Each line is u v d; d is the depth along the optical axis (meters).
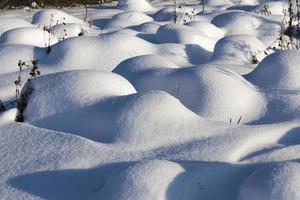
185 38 6.24
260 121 3.77
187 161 3.00
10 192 2.82
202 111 3.80
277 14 8.69
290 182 2.47
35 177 2.94
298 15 7.49
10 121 3.66
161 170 2.66
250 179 2.63
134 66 4.52
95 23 9.01
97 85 3.74
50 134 3.39
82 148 3.19
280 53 4.64
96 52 5.38
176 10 9.20
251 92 4.05
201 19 8.47
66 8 11.84
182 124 3.36
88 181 2.88
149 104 3.42
